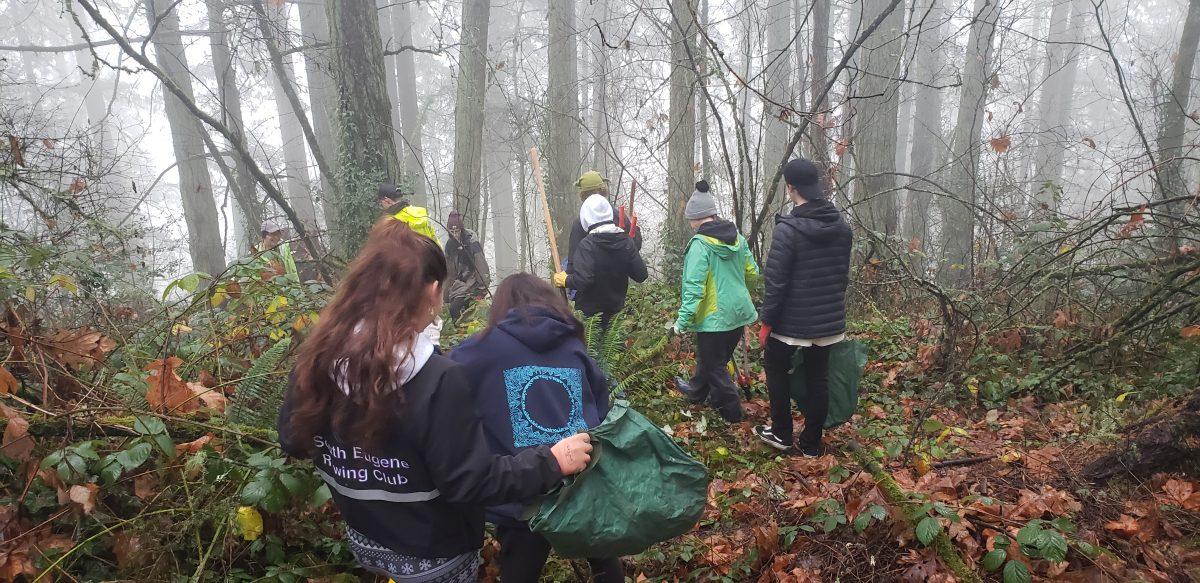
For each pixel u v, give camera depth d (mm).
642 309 6781
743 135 5656
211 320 3746
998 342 5207
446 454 1594
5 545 2195
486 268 7535
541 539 2197
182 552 2525
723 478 3818
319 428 1646
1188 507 2740
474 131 11875
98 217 4949
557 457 1833
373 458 1646
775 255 3688
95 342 3133
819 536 2969
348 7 7219
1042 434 3969
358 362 1527
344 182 7488
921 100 16031
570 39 11898
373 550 1785
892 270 6176
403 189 7664
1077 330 5109
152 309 5352
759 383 5188
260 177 6699
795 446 4168
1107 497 2941
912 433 4121
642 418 2100
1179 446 2912
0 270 2938
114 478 2244
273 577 2434
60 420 2562
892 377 5039
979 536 2779
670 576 2945
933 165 16156
